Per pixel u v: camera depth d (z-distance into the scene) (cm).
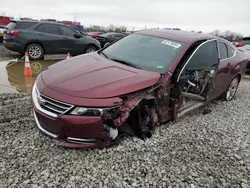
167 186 246
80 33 1016
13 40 859
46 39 912
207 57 425
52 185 231
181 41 393
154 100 322
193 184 253
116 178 250
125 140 318
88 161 272
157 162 283
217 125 408
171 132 361
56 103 271
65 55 990
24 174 242
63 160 270
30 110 395
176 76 342
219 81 471
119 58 377
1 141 295
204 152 315
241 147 339
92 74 308
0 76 623
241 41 1023
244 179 269
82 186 234
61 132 272
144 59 369
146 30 461
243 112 487
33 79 616
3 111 382
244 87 725
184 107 409
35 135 315
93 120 264
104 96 272
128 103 286
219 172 277
